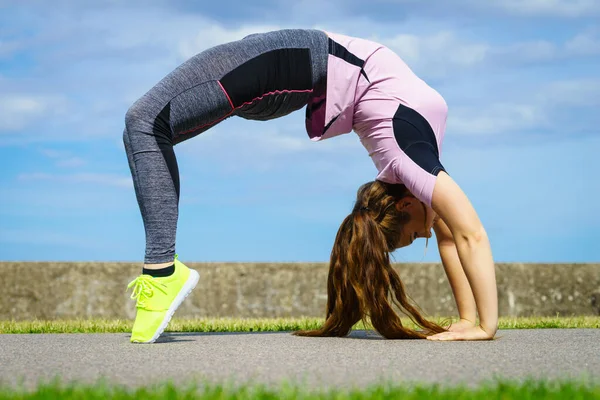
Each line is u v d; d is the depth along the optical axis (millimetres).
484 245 2592
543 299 6332
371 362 2002
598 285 6418
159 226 2619
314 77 2799
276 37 2793
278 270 6168
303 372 1810
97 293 6016
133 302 6055
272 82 2738
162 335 3055
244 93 2697
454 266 2910
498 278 6293
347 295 2789
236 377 1731
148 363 2004
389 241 2777
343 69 2799
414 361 2023
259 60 2713
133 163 2621
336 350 2320
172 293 2650
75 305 5980
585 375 1752
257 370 1849
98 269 6043
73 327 4125
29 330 3959
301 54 2775
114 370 1869
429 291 6191
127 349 2400
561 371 1867
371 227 2693
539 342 2637
